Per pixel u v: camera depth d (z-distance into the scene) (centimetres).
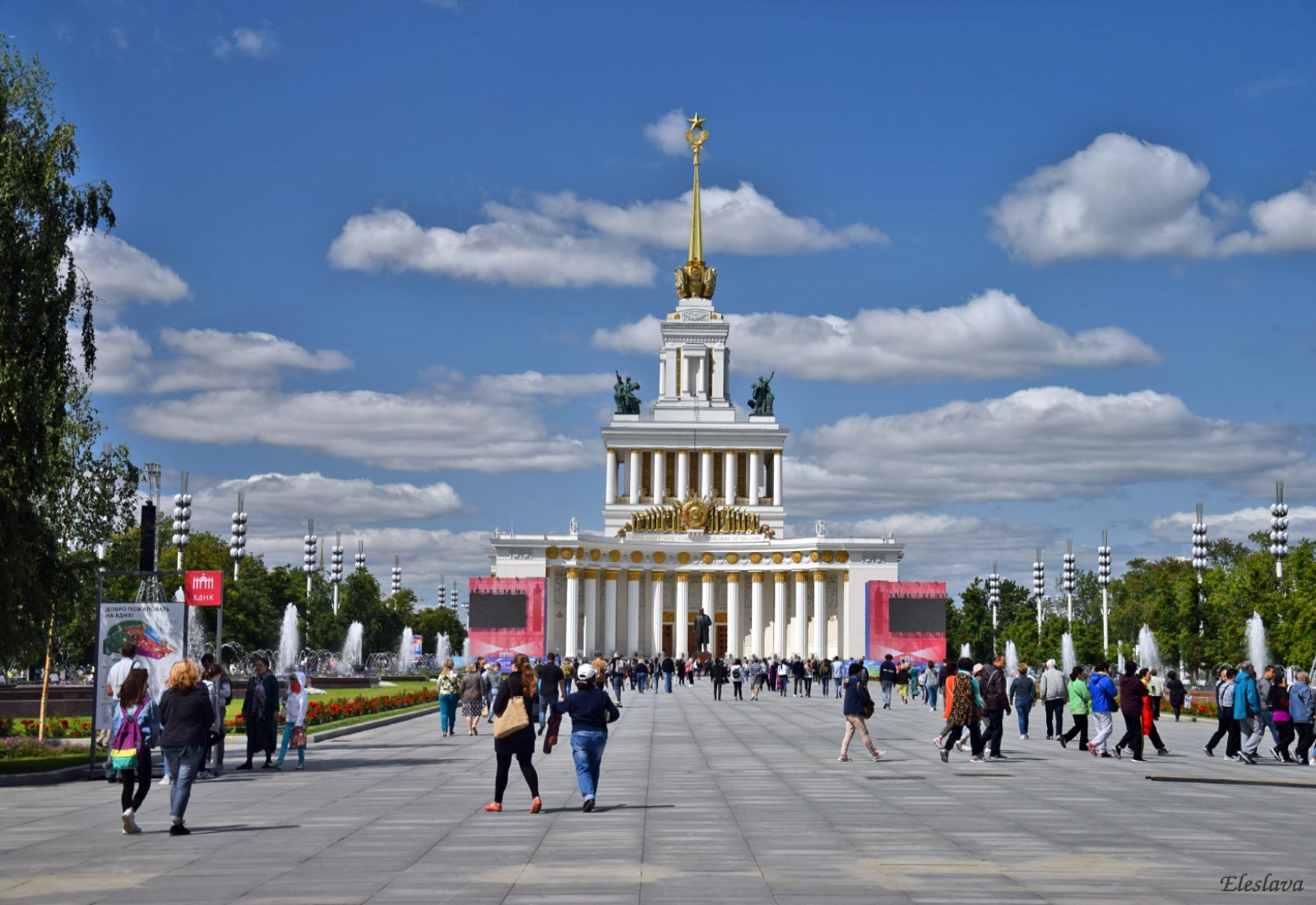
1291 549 13525
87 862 2308
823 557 18125
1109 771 4078
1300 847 2469
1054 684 5519
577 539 17850
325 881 2092
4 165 4012
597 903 1912
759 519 19325
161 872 2194
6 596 4022
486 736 5816
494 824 2784
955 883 2073
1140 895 1973
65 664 7512
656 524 19038
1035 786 3600
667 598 19188
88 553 5888
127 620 4009
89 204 4238
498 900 1930
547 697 5434
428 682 13888
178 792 2644
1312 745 4506
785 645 18562
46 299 4094
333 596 18875
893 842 2520
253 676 4175
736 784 3634
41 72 4247
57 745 5191
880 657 14088
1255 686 4484
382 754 4781
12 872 2208
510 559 17725
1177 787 3569
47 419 4084
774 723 6838
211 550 14925
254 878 2128
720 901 1925
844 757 4397
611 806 3098
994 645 18750
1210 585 14538
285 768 4231
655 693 11438
